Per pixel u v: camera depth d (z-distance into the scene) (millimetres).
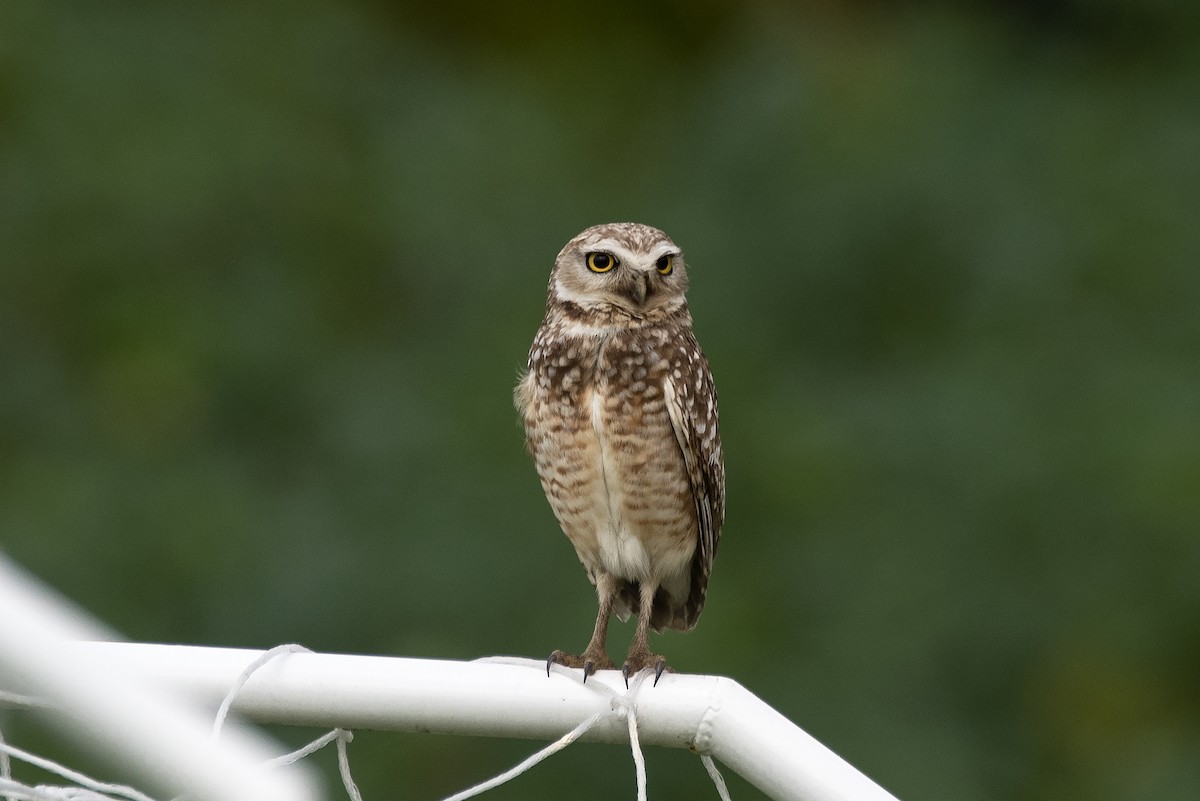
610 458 7297
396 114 14680
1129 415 13172
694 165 14375
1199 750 12258
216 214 13695
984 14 16188
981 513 12789
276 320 13445
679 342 7473
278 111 14250
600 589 7445
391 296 13875
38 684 3598
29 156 13734
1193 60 15430
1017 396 13336
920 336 13789
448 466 12383
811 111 14305
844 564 12453
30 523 12047
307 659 4711
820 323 13805
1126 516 12711
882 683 11953
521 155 14375
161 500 12297
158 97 14102
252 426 13125
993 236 13867
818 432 13016
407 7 16531
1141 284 13945
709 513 7484
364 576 11844
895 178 13852
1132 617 12523
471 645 11562
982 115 14438
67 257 13562
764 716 4719
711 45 16781
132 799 4309
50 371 13328
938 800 11391
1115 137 14633
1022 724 12305
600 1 17031
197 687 4609
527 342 13070
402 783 10922
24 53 14094
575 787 10883
